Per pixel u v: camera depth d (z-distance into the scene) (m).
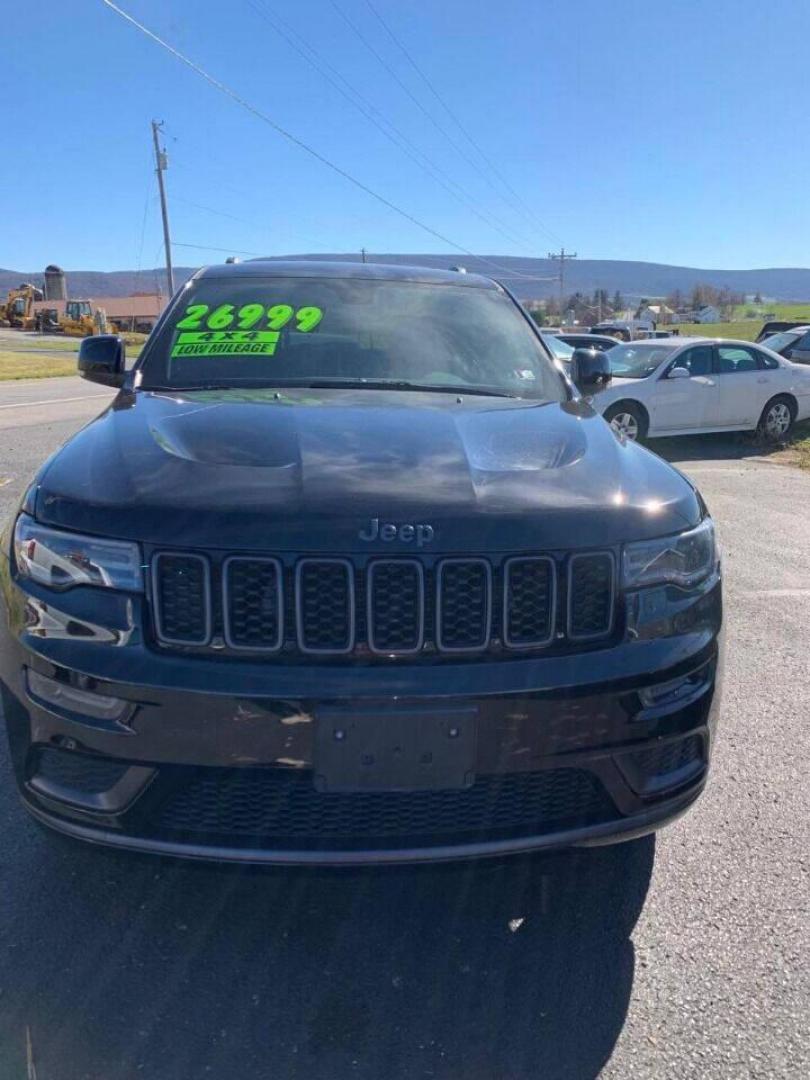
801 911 2.72
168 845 2.24
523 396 3.59
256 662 2.19
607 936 2.61
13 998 2.32
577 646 2.32
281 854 2.21
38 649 2.30
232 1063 2.14
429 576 2.21
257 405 3.08
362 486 2.36
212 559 2.20
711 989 2.40
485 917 2.68
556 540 2.30
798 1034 2.25
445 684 2.18
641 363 13.22
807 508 8.66
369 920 2.66
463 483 2.42
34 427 13.12
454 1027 2.26
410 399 3.31
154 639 2.23
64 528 2.34
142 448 2.63
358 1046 2.20
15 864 2.84
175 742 2.18
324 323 3.86
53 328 74.56
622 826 2.39
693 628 2.50
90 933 2.56
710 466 11.52
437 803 2.26
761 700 4.23
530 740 2.24
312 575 2.19
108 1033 2.22
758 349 13.35
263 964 2.47
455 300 4.18
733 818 3.21
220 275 4.16
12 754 2.44
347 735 2.16
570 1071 2.14
